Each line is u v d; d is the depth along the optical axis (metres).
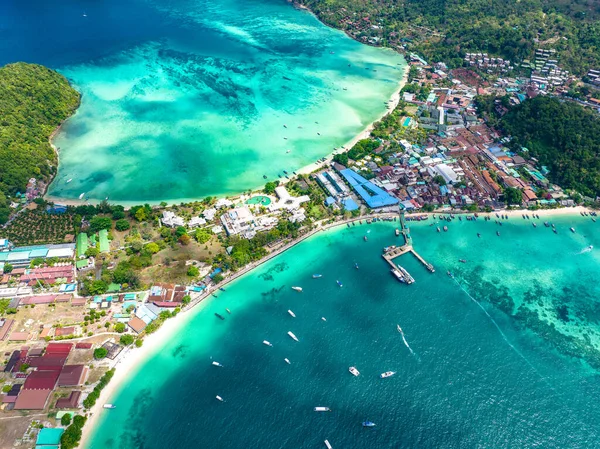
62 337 163.62
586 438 143.50
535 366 164.12
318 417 146.00
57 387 148.88
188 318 177.00
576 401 153.50
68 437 133.25
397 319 179.50
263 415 146.12
